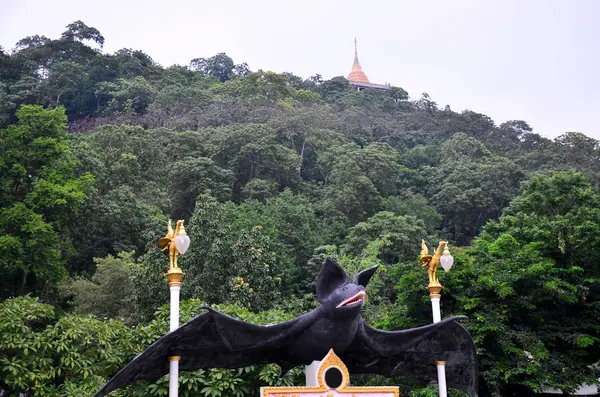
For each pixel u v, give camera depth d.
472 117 120.75
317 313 12.35
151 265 32.75
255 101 105.06
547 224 23.59
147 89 106.88
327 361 11.97
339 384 11.97
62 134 44.84
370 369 14.05
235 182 76.94
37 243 38.16
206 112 98.56
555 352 20.25
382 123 113.31
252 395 15.80
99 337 17.69
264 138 78.19
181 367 12.56
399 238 56.97
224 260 33.41
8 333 17.03
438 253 14.47
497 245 23.39
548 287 19.92
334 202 72.00
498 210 80.50
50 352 17.75
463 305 20.30
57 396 16.83
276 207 60.81
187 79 121.94
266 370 15.55
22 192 42.91
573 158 93.75
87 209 48.16
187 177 68.75
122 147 63.88
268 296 32.50
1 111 89.50
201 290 32.22
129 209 50.84
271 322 17.58
